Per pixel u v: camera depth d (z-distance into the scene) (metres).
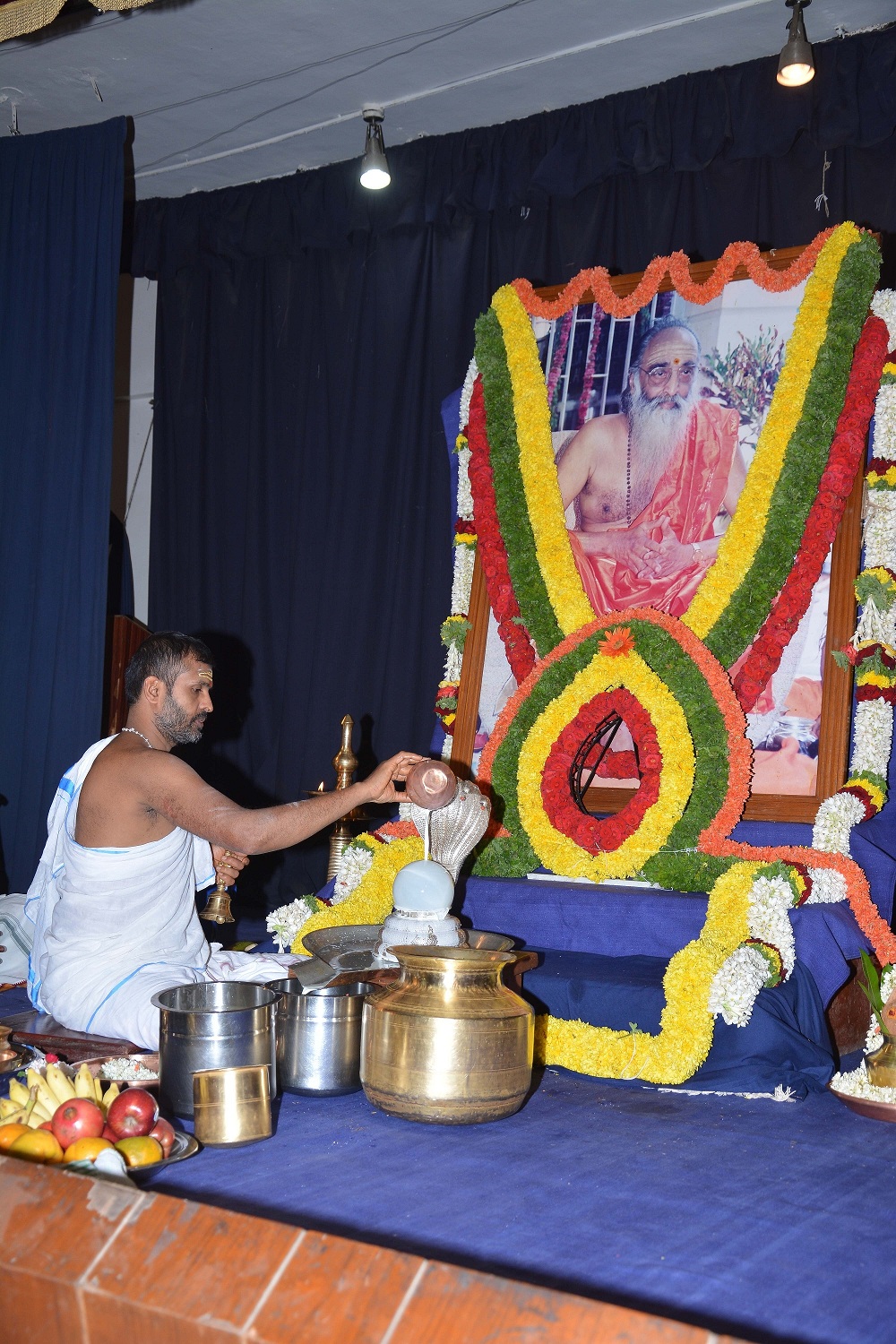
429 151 5.76
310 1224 2.00
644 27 4.89
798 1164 2.40
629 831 3.59
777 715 3.67
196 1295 1.48
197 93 5.62
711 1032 2.94
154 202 6.54
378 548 5.93
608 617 3.89
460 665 4.35
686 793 3.56
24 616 5.83
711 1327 1.67
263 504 6.31
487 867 3.79
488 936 3.15
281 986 2.94
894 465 3.66
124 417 6.89
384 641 5.93
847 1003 3.34
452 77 5.36
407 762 3.12
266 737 6.24
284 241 6.18
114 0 3.74
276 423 6.34
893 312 3.80
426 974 2.63
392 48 5.17
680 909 3.37
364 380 5.99
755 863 3.33
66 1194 1.69
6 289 5.85
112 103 5.76
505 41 5.07
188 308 6.54
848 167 4.89
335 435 6.10
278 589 6.30
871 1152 2.49
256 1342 1.41
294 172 6.30
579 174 5.36
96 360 5.67
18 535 5.82
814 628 3.69
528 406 4.33
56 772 5.69
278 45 5.20
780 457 3.80
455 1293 1.42
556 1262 1.87
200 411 6.49
